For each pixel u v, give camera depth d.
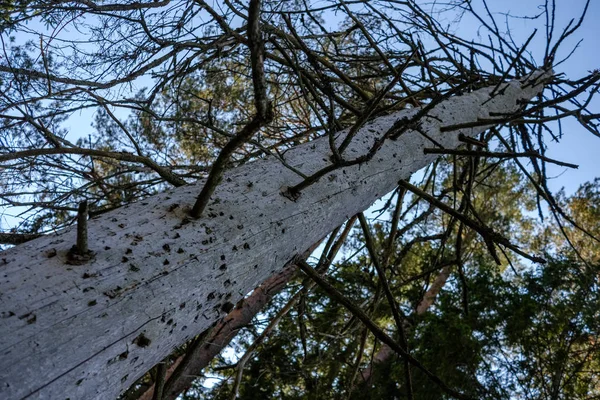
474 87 4.21
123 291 1.19
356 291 5.08
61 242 1.25
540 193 4.13
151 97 3.07
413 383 6.12
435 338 6.14
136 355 1.20
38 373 0.97
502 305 6.36
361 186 2.31
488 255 8.28
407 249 4.14
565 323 6.11
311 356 4.61
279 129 4.37
